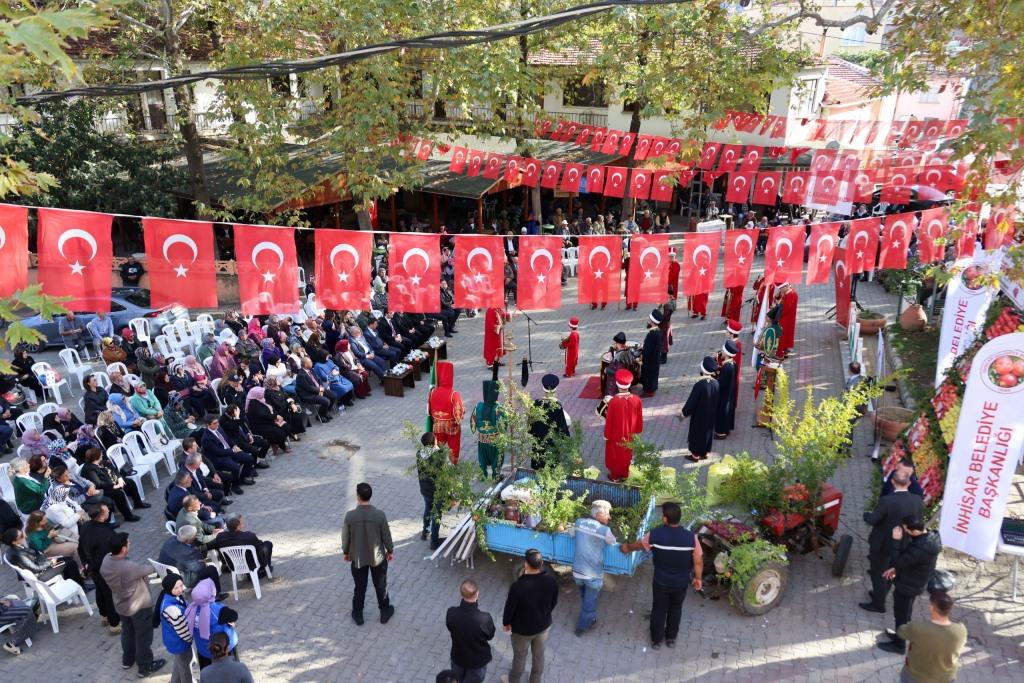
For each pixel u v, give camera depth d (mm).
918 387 13523
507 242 23281
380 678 7895
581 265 8805
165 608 7113
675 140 21469
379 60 17172
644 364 14672
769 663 7895
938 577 8422
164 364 14492
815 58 27172
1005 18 9766
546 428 10648
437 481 9352
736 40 17172
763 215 30031
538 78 25719
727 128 27844
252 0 17875
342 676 7926
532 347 17766
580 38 22391
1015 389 7609
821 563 9531
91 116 21500
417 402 15016
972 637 8141
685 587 7883
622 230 25344
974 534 8055
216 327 16891
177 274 7168
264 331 15883
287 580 9570
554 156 28672
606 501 9016
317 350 14766
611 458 11594
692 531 8562
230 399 12836
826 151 21422
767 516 9055
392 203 28875
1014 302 11016
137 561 9969
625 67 20969
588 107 30094
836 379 15234
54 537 9000
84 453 11062
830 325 18500
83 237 6590
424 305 8359
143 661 7945
